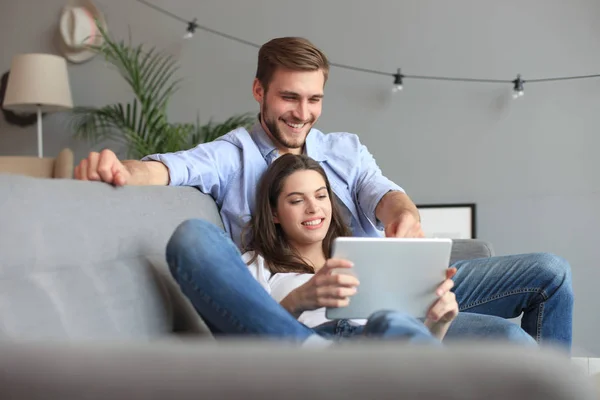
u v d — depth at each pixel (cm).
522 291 177
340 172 199
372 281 127
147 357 50
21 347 52
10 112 415
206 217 173
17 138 414
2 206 103
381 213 188
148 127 365
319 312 144
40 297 100
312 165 172
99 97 404
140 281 128
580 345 335
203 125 387
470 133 352
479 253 217
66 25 406
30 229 106
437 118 356
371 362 48
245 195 184
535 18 345
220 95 387
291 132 190
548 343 175
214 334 126
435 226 350
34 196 111
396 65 362
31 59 384
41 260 106
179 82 391
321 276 127
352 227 197
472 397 46
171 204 158
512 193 346
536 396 45
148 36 396
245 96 383
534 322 177
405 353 48
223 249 120
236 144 192
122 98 401
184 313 139
